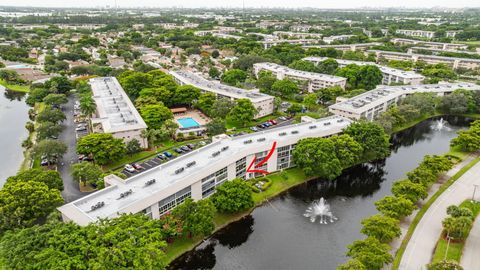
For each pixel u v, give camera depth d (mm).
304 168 119250
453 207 93938
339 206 112500
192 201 90438
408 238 89312
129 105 173375
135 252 66688
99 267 60875
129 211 84875
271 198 114500
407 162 144000
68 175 122188
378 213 107938
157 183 96938
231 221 101625
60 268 59406
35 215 84812
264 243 95312
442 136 172375
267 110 193500
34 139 157125
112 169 127938
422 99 186375
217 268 87438
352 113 162125
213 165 106688
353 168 135500
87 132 161750
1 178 125938
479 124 152375
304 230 100062
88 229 70812
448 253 83438
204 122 182625
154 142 152250
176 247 90000
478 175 123562
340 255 90062
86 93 181625
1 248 66188
